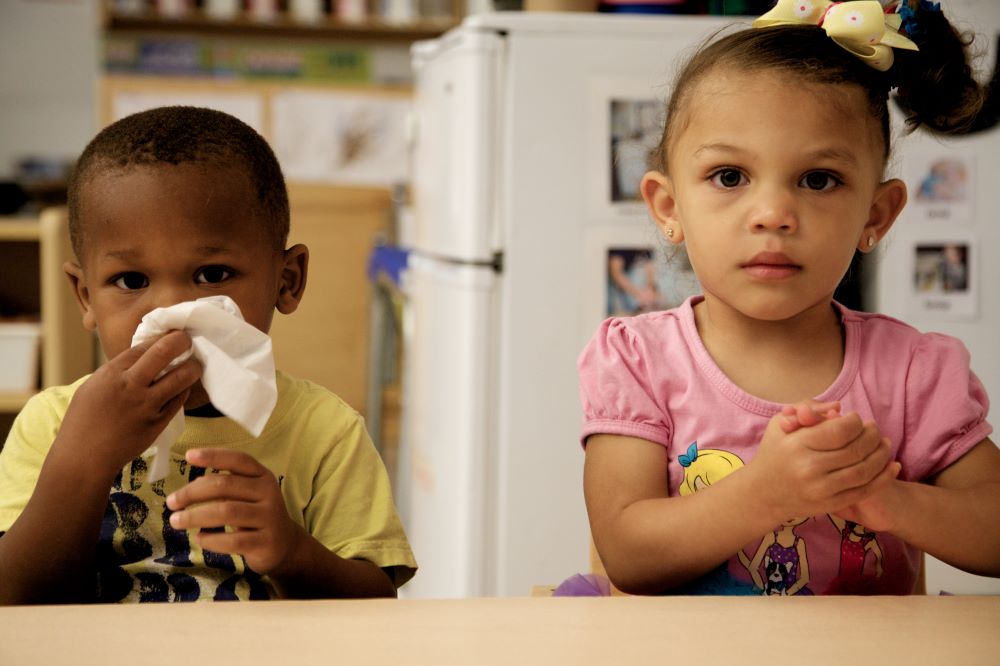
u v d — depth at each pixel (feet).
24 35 16.28
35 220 8.55
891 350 3.06
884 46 2.81
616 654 1.70
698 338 3.09
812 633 1.82
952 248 5.92
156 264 2.64
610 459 3.00
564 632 1.79
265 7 15.11
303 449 2.99
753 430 2.96
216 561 2.83
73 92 16.46
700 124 2.81
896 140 3.54
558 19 5.79
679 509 2.61
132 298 2.67
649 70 5.82
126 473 2.82
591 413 3.09
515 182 5.80
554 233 5.83
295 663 1.63
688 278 4.41
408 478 7.84
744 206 2.73
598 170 5.83
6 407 7.96
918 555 3.11
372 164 14.51
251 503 2.28
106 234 2.64
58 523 2.38
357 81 15.94
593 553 3.38
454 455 6.02
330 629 1.78
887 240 5.76
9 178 15.26
